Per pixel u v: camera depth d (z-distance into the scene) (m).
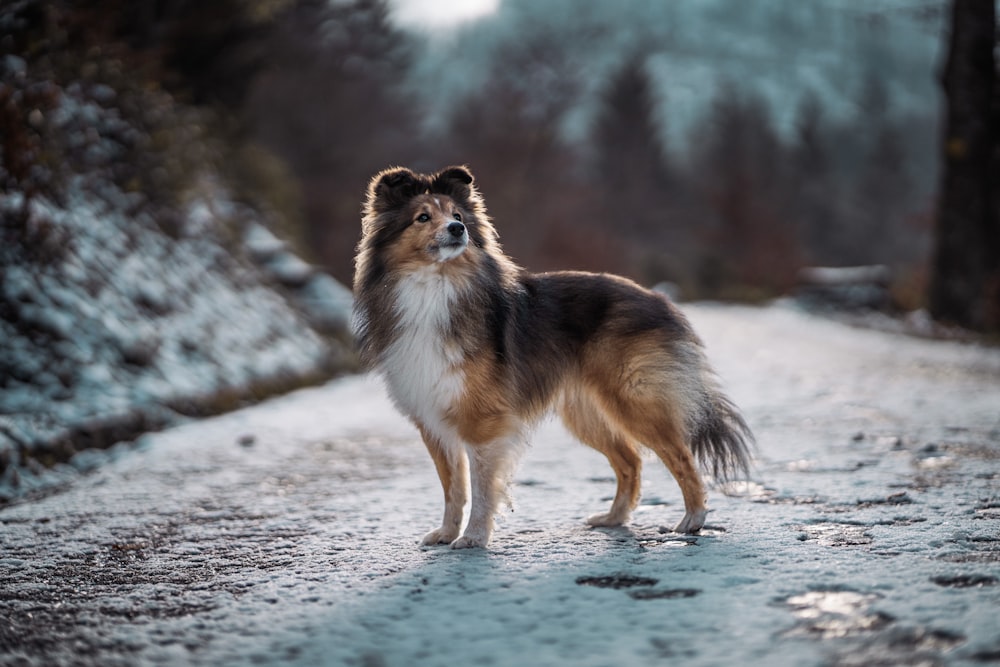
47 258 10.20
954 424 8.84
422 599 4.08
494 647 3.41
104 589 4.47
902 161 90.25
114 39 14.35
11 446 7.49
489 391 5.24
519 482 6.98
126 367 10.08
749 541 4.89
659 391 5.46
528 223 49.72
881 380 12.97
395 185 5.66
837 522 5.23
